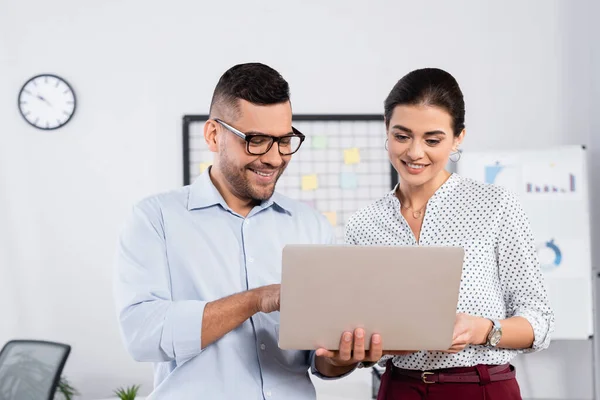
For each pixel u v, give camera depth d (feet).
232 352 4.54
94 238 11.01
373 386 9.55
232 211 4.77
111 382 10.91
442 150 5.19
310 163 11.18
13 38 11.02
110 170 11.03
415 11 11.27
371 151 11.21
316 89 11.19
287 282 4.02
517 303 5.27
